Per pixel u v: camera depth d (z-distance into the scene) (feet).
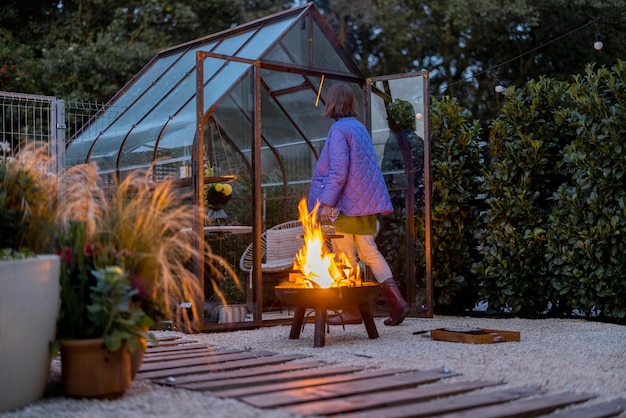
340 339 17.07
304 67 22.68
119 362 10.53
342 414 9.34
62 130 24.08
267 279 24.59
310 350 15.21
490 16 52.39
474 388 11.04
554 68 56.29
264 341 16.90
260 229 20.67
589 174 20.85
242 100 21.25
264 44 22.03
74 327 10.69
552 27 54.49
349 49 61.36
